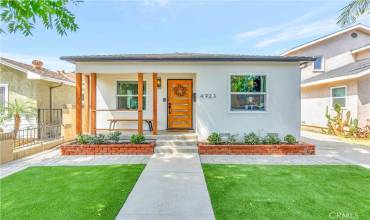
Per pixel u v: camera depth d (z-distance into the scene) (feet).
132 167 19.77
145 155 24.70
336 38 51.03
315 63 52.65
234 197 13.42
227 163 21.49
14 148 23.98
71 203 12.54
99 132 32.60
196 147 26.20
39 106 33.78
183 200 12.87
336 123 40.83
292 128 28.02
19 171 18.72
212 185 15.38
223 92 28.02
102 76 34.71
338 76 38.99
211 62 27.89
